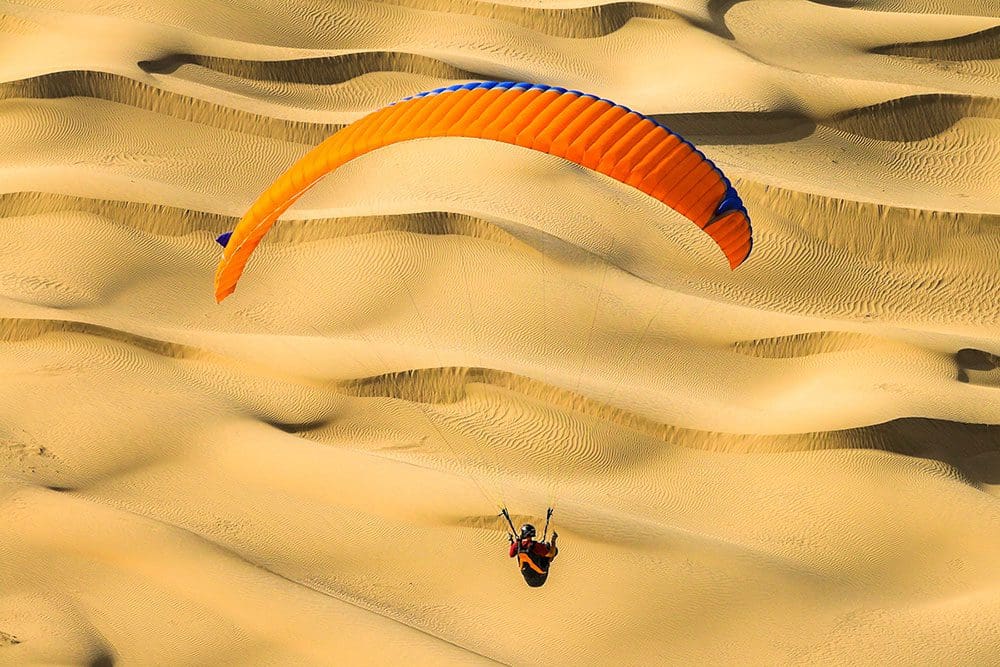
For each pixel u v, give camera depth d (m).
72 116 109.19
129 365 85.88
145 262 97.81
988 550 76.06
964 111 120.88
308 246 99.06
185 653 65.06
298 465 78.06
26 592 67.69
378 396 85.75
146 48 115.06
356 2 129.00
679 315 93.19
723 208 56.59
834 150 115.94
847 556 76.12
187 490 76.62
